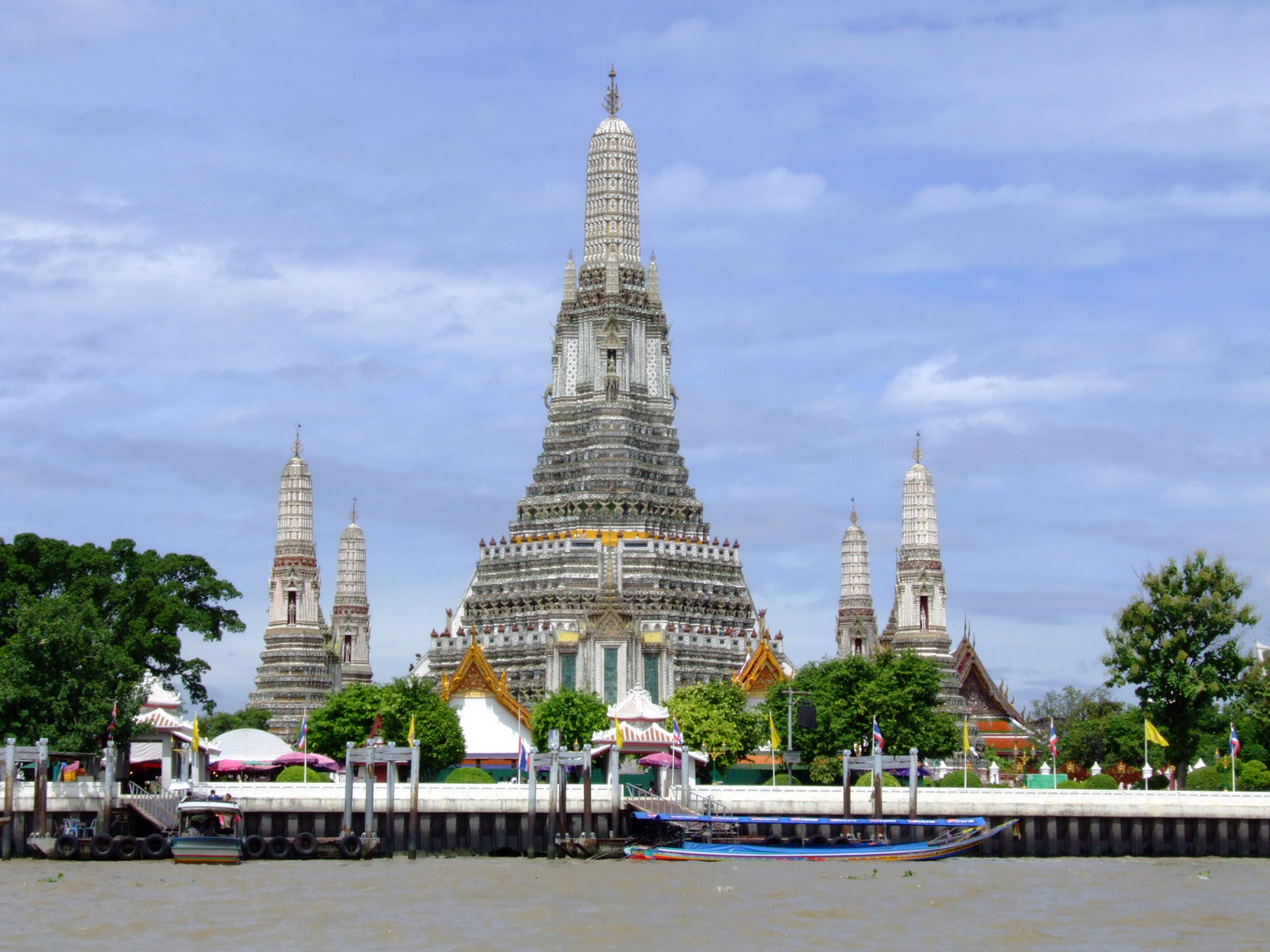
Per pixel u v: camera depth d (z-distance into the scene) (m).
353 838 143.25
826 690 193.62
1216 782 185.38
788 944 102.12
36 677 152.50
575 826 151.12
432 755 189.12
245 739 177.12
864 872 134.25
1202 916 112.38
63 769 154.62
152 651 193.88
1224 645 177.38
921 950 100.56
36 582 193.00
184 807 140.25
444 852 148.25
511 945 101.69
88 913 111.12
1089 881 129.50
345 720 192.38
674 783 164.12
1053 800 152.75
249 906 114.06
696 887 124.06
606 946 101.56
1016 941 103.62
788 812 154.25
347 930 105.94
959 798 152.62
